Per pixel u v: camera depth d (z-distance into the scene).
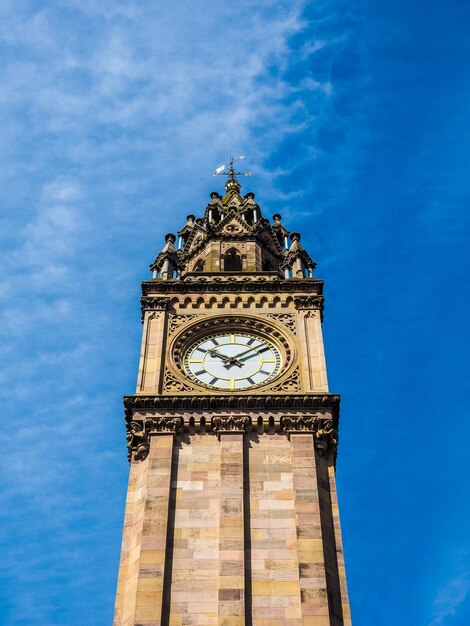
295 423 47.97
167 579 41.59
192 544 42.94
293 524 43.69
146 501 44.41
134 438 47.88
